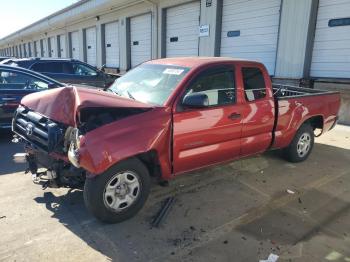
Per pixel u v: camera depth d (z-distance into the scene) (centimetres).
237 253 316
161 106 382
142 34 1841
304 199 438
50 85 732
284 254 317
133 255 310
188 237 342
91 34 2478
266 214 394
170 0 1549
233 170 538
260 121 483
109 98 362
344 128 899
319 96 589
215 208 405
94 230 349
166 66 454
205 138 414
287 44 1088
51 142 359
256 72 485
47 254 307
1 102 677
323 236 350
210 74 427
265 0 1146
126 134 345
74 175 358
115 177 349
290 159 579
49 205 398
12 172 505
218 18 1316
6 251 309
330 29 986
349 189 475
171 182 480
